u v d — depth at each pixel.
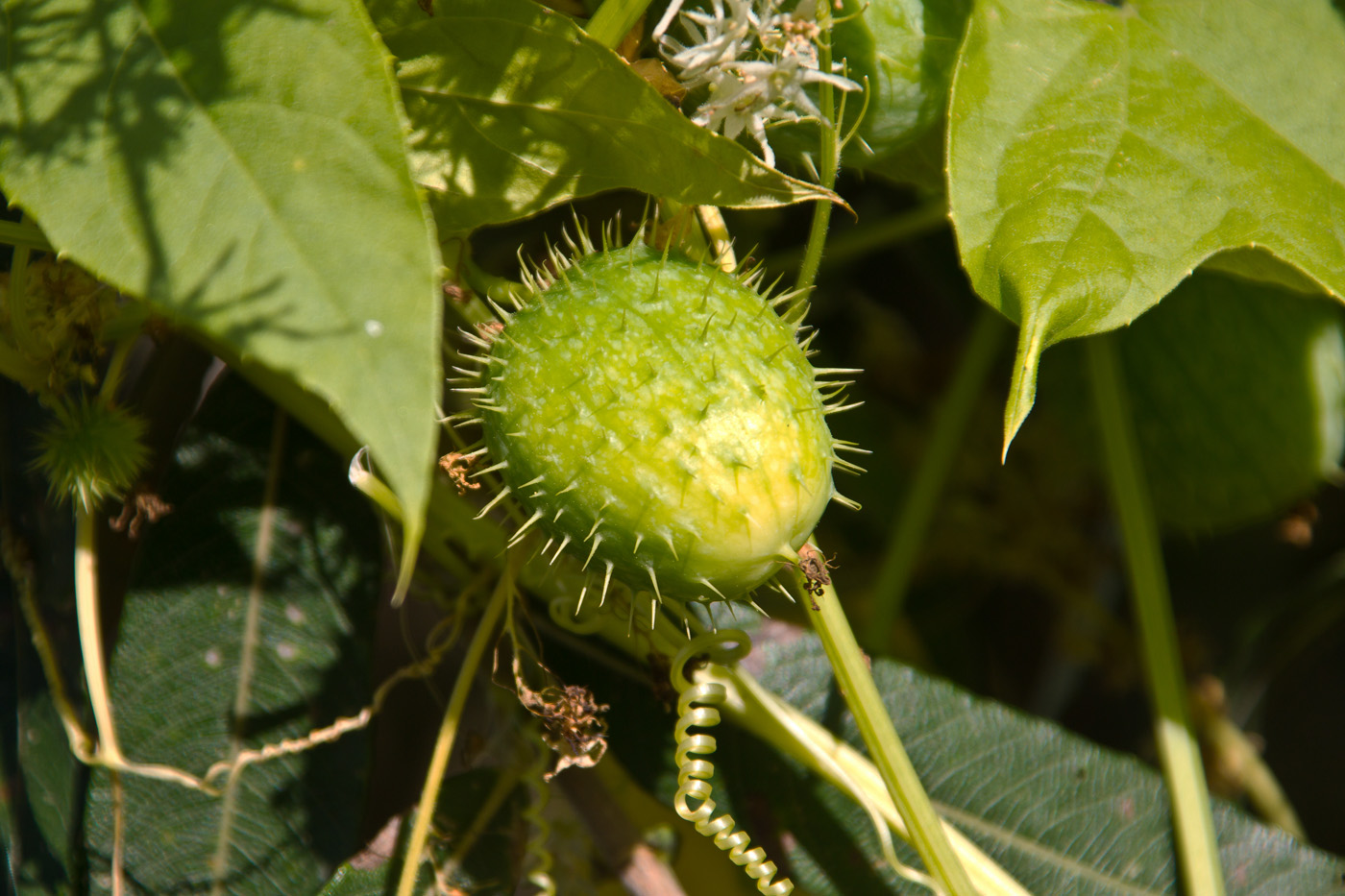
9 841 0.40
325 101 0.33
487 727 0.40
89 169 0.33
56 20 0.34
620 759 0.40
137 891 0.38
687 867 0.42
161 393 0.39
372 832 0.43
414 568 0.39
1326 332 0.43
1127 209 0.36
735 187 0.36
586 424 0.35
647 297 0.35
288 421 0.40
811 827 0.40
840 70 0.37
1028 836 0.40
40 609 0.39
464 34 0.35
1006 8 0.37
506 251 0.42
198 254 0.33
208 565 0.39
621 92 0.35
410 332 0.32
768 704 0.39
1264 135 0.37
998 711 0.40
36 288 0.37
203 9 0.34
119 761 0.38
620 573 0.35
